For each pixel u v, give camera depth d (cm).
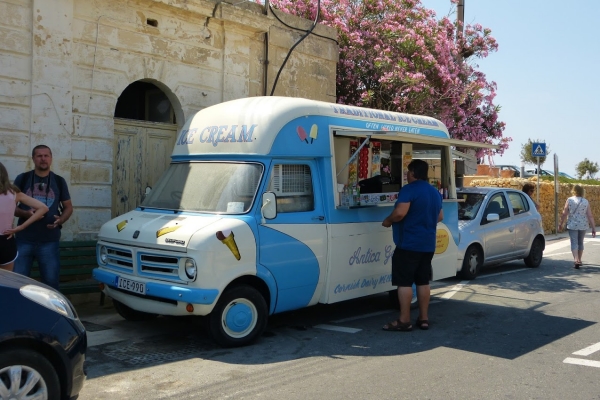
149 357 598
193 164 720
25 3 802
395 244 727
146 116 1062
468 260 1080
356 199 740
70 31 840
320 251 700
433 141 797
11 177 794
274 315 796
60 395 412
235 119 700
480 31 1603
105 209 893
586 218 1260
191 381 529
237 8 1040
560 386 525
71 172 852
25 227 609
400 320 716
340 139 752
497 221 1155
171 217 663
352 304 877
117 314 781
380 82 1326
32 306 404
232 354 611
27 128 808
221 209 654
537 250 1272
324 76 1256
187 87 997
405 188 710
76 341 420
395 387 518
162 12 952
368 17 1433
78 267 816
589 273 1199
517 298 931
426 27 1415
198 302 589
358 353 622
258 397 492
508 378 545
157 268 628
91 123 873
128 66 913
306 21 1208
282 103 696
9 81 791
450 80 1370
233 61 1063
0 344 387
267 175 660
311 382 529
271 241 647
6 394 382
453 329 730
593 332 720
